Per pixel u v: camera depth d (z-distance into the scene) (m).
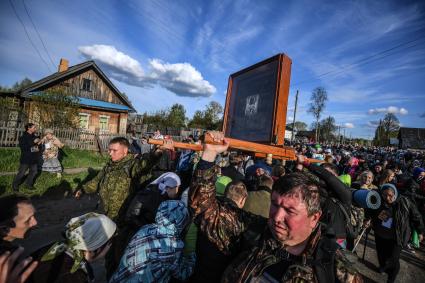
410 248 5.92
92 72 22.86
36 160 7.31
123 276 1.91
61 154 12.17
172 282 2.11
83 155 13.45
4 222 1.58
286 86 2.05
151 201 2.64
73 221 1.79
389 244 4.21
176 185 2.77
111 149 3.11
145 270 1.87
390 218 4.17
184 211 2.10
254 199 2.80
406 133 50.34
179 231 2.03
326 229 1.30
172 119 42.09
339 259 1.13
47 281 1.56
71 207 6.56
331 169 3.25
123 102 24.89
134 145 9.44
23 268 1.39
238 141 1.49
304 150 13.00
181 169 3.43
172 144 1.45
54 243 1.77
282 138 2.01
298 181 1.24
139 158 3.09
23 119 14.42
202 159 1.48
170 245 1.96
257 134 2.17
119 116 24.02
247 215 1.66
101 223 1.82
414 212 4.13
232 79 2.88
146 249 1.93
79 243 1.69
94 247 1.74
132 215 2.65
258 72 2.36
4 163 9.23
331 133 64.44
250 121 2.34
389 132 63.19
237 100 2.68
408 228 4.05
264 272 1.21
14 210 1.62
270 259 1.23
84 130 15.67
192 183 1.53
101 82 23.44
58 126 15.01
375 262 5.10
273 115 1.98
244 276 1.25
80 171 10.25
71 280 1.61
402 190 6.21
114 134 16.78
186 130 30.31
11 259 1.36
